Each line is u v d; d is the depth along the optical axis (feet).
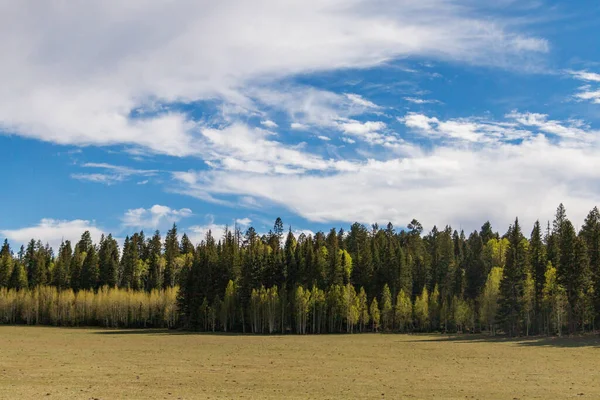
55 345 297.12
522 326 425.28
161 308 569.64
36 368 184.03
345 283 560.61
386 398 131.85
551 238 497.87
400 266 549.13
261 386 149.28
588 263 400.67
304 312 482.28
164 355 242.58
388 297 501.97
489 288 451.12
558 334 394.11
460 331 472.03
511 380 166.61
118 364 201.77
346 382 158.71
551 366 207.82
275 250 619.67
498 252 640.99
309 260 545.85
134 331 496.64
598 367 206.28
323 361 220.64
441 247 647.97
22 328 522.47
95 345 303.89
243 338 395.75
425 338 398.21
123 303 581.12
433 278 597.93
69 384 148.97
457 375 177.78
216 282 534.78
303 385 152.05
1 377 160.35
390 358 236.02
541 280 437.17
